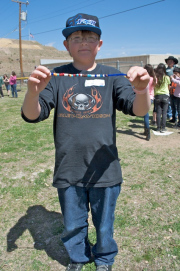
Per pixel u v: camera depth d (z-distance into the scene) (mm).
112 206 1921
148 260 2225
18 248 2441
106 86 1796
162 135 5867
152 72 5801
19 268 2209
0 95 16922
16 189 3512
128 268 2156
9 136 6215
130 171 3943
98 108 1764
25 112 1593
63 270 2178
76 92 1768
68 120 1770
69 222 1905
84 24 1702
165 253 2289
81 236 2039
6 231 2680
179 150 4789
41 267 2213
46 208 3076
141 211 2904
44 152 5000
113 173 1841
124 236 2520
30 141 5734
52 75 1749
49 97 1738
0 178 3881
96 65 1908
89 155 1777
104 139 1777
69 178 1828
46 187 3578
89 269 2154
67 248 2025
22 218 2889
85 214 1981
